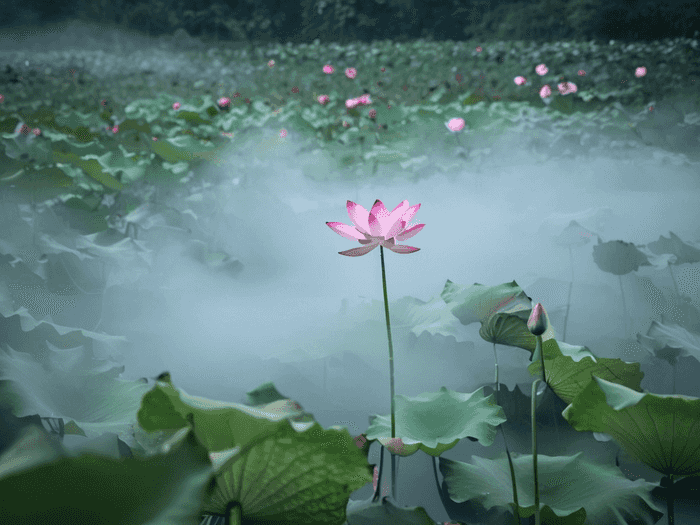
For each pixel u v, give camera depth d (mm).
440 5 43969
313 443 3262
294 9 44906
